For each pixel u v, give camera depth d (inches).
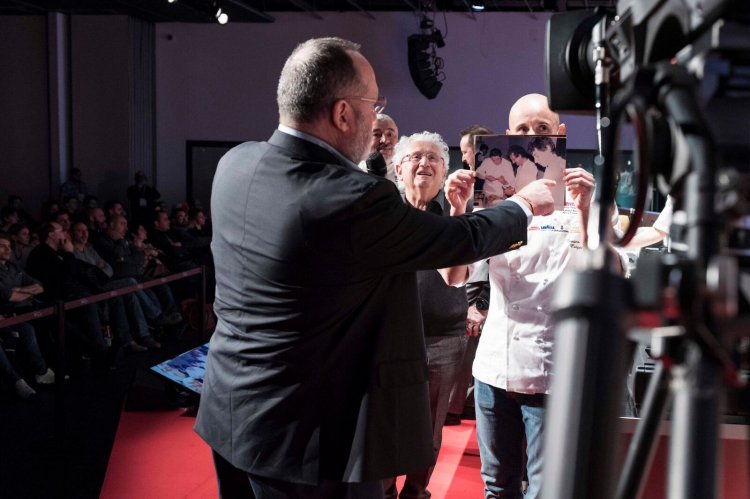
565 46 32.6
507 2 462.3
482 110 470.0
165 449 147.3
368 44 477.7
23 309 220.8
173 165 509.7
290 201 55.3
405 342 60.1
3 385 204.7
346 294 56.4
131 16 482.0
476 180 76.2
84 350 231.9
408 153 98.7
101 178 494.9
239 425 59.0
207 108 502.9
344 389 58.1
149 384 175.0
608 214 15.4
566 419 12.4
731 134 16.0
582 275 13.3
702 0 17.1
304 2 460.4
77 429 180.4
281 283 56.3
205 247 346.6
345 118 58.2
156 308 287.3
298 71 57.7
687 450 14.4
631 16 21.9
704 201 14.6
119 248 290.7
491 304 86.4
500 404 85.2
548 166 74.3
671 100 15.4
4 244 223.3
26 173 498.3
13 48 491.5
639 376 87.0
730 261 14.7
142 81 496.7
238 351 59.3
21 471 152.3
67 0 446.0
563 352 12.8
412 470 59.5
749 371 19.3
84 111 492.4
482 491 128.1
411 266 56.1
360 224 53.9
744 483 69.5
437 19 469.4
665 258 15.3
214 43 498.0
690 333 15.0
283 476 57.4
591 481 12.1
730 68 16.5
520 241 62.9
